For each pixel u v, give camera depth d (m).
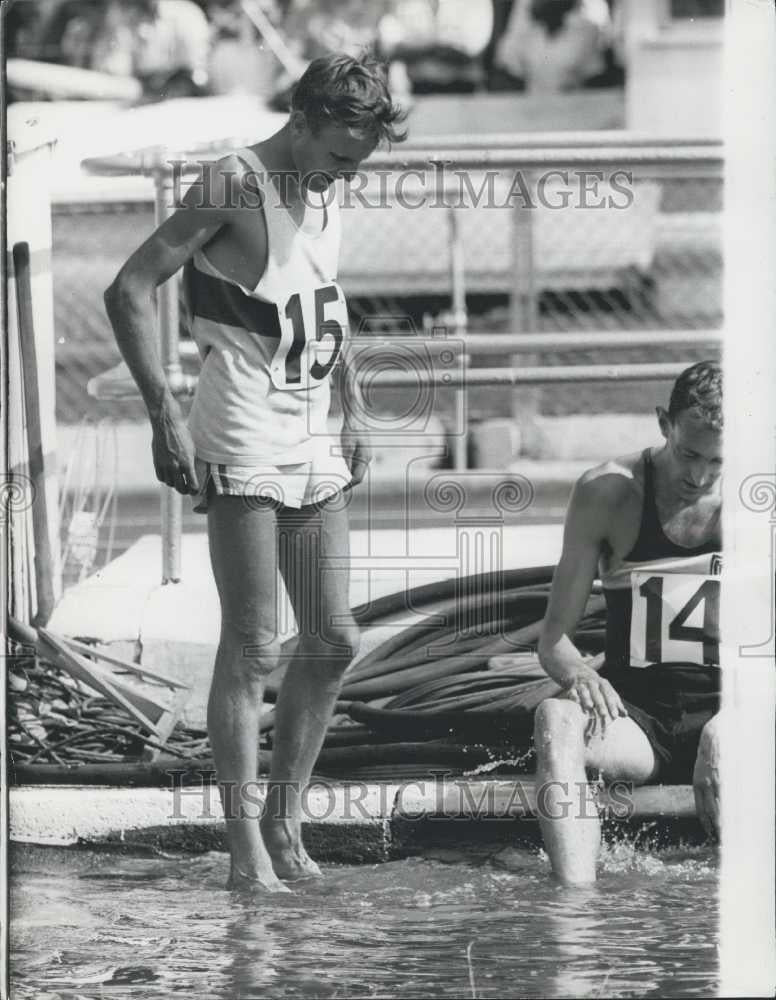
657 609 10.43
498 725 10.48
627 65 16.06
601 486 10.38
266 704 10.47
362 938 9.12
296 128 9.33
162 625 10.64
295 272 9.41
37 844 10.31
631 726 10.23
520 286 14.52
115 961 8.95
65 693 10.58
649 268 16.17
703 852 10.27
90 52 15.94
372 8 16.42
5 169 10.02
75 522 11.40
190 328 9.66
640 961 8.84
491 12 16.34
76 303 16.77
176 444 9.12
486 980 8.64
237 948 9.05
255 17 16.20
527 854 10.32
